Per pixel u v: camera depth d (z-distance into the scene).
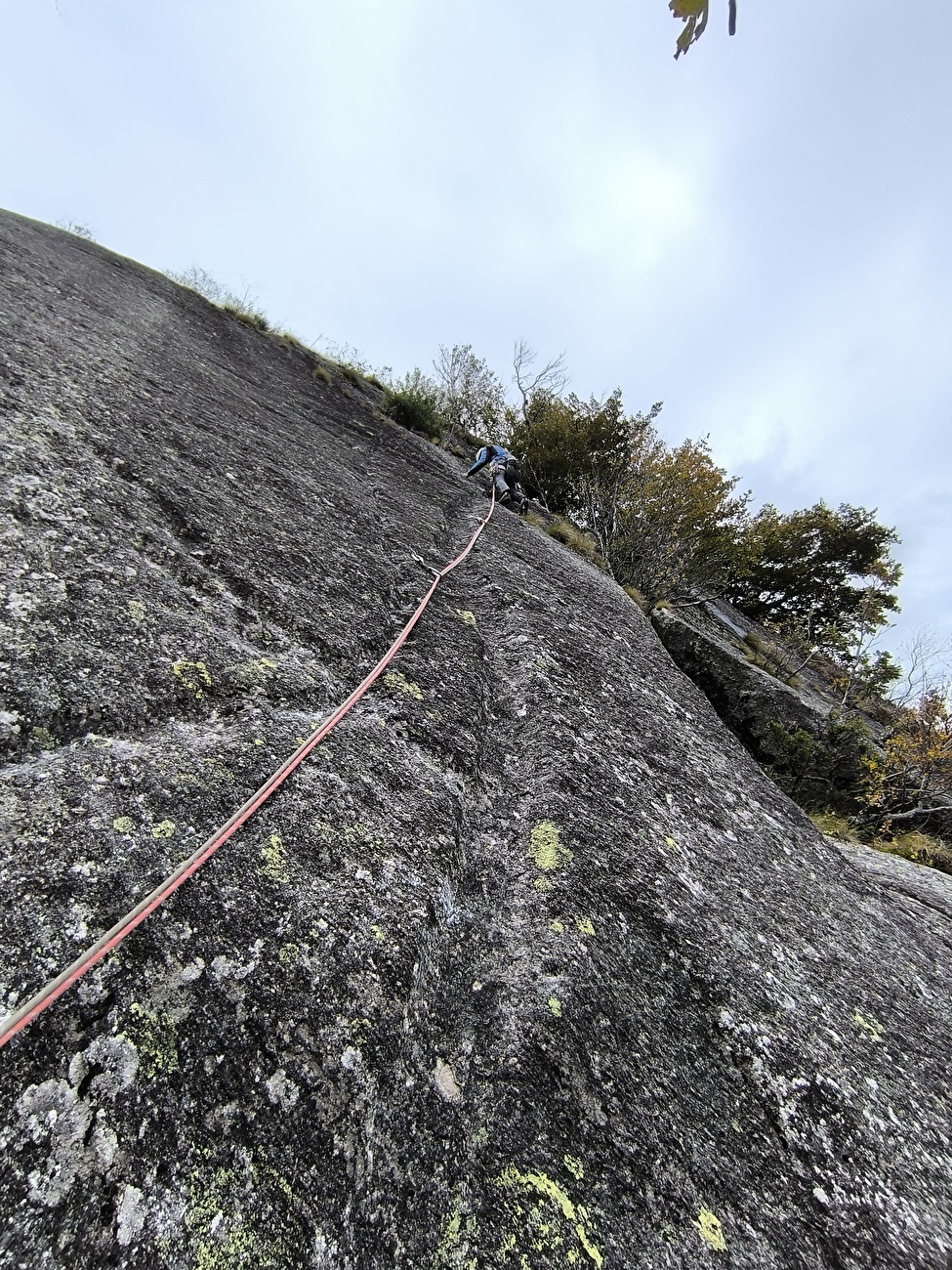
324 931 1.64
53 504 2.35
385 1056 1.52
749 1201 1.70
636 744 3.58
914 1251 1.77
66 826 1.46
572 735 3.18
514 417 15.84
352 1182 1.30
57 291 4.99
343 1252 1.20
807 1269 1.61
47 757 1.59
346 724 2.38
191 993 1.35
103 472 2.75
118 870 1.44
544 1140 1.57
